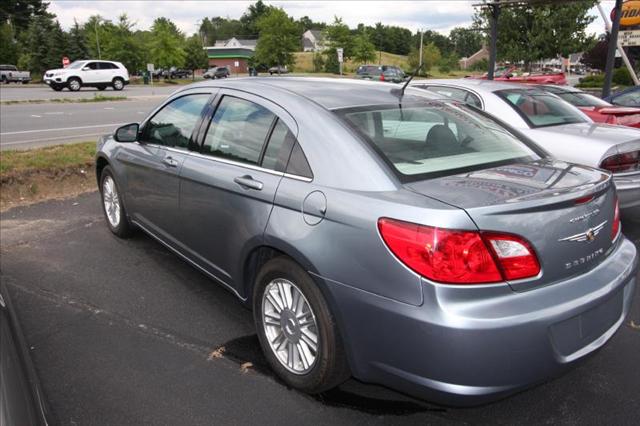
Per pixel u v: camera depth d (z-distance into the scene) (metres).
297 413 2.83
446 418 2.81
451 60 73.00
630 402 2.93
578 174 2.83
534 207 2.35
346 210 2.55
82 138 12.18
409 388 2.45
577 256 2.52
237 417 2.79
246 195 3.13
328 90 3.38
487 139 3.24
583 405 2.91
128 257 4.92
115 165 4.95
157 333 3.61
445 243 2.24
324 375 2.77
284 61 65.62
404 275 2.33
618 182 5.19
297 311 2.88
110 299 4.09
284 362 3.04
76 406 2.85
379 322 2.43
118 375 3.13
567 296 2.42
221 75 69.44
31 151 8.75
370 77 37.00
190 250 3.91
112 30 60.91
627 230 5.79
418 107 3.31
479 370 2.25
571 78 55.47
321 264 2.62
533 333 2.28
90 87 37.19
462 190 2.49
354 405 2.90
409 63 71.00
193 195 3.68
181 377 3.12
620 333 3.67
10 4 82.50
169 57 60.47
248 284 3.35
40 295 4.14
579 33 28.72
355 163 2.70
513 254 2.31
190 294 4.20
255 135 3.30
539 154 3.28
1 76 50.09
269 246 2.97
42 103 23.28
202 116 3.83
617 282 2.64
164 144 4.23
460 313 2.23
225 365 3.25
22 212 6.38
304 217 2.75
